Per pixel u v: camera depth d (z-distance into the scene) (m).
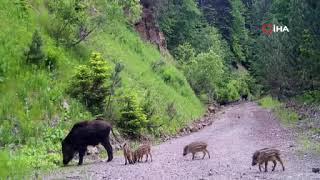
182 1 77.19
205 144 18.36
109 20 32.19
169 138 27.89
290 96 42.81
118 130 23.80
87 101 23.14
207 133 30.08
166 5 71.50
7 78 21.03
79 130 18.11
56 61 23.69
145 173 14.80
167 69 44.28
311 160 16.05
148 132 26.36
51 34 25.86
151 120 26.98
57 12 26.31
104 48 31.84
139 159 17.95
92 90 22.94
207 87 61.09
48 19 26.38
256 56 77.88
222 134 28.44
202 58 60.84
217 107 60.06
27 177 14.67
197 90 58.81
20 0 25.80
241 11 113.94
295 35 37.88
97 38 32.16
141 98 28.45
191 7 77.62
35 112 20.55
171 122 30.91
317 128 25.83
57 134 20.16
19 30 24.08
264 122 34.47
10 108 19.88
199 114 43.75
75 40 26.67
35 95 21.30
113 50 33.62
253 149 20.27
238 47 101.56
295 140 22.23
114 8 32.84
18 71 21.67
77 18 26.34
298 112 35.66
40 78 21.94
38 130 19.73
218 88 72.56
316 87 38.41
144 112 26.64
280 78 42.50
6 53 21.98
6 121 19.28
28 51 22.83
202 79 59.94
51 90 21.89
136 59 38.09
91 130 18.25
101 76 22.81
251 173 13.98
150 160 18.20
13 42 22.98
